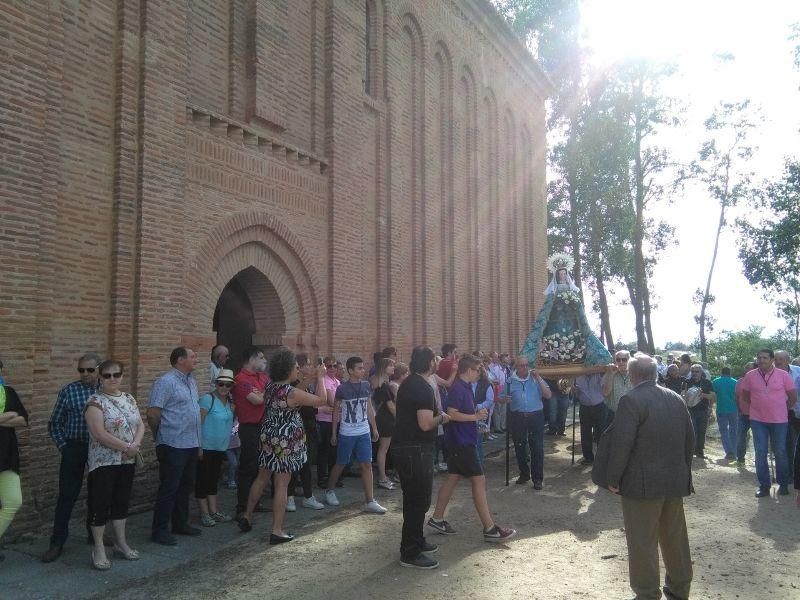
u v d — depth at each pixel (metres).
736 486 9.97
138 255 8.13
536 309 22.48
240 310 11.08
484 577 5.81
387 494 9.25
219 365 8.91
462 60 17.77
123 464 6.17
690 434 5.09
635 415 4.92
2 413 5.77
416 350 6.35
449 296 16.70
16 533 6.71
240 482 7.62
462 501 8.91
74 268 7.52
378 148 13.88
